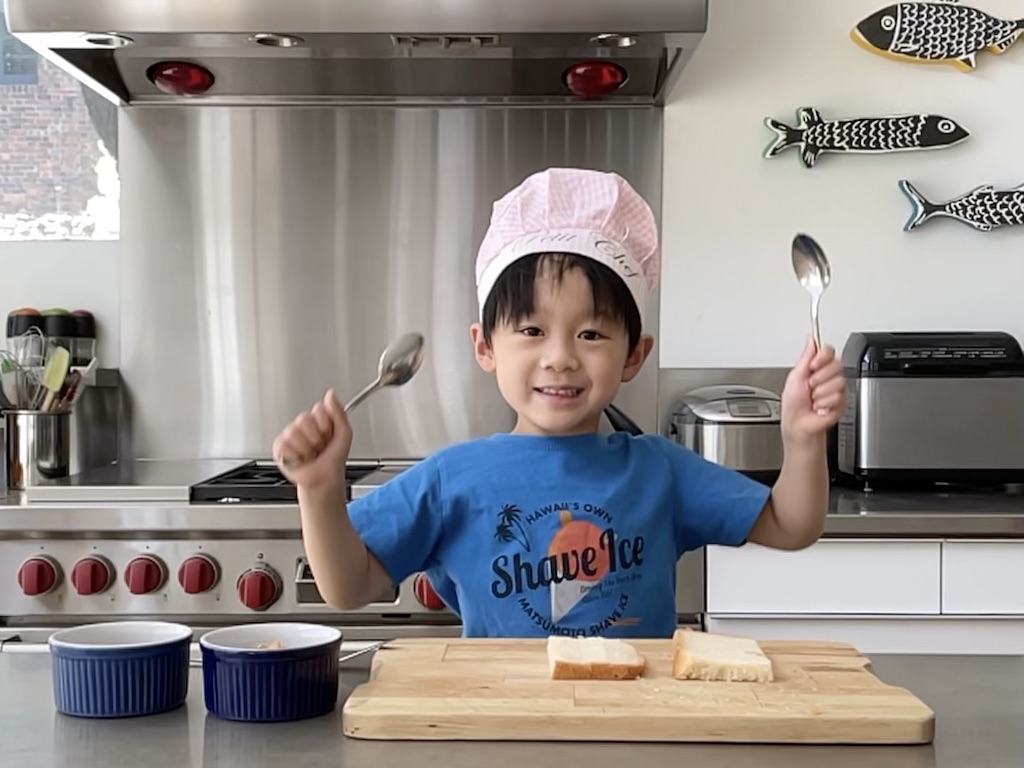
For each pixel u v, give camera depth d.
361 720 0.70
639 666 0.79
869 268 2.23
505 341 1.07
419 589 1.73
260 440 2.27
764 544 1.13
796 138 2.20
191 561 1.71
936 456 1.98
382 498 1.07
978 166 2.23
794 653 0.86
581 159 2.25
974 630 1.76
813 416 1.07
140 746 0.69
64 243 2.30
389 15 1.79
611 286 1.05
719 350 2.24
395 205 2.26
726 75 2.23
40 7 1.79
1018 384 1.97
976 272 2.23
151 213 2.26
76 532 1.73
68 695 0.75
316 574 0.96
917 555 1.75
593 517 1.07
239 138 2.26
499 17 1.79
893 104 2.23
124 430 2.27
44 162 2.29
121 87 2.21
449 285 2.27
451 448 1.12
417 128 2.26
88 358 2.25
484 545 1.06
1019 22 2.20
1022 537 1.75
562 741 0.70
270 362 2.27
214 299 2.27
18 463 1.98
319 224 2.27
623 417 1.80
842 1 2.22
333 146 2.26
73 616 1.75
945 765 0.66
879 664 0.89
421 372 2.27
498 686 0.76
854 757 0.67
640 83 2.18
